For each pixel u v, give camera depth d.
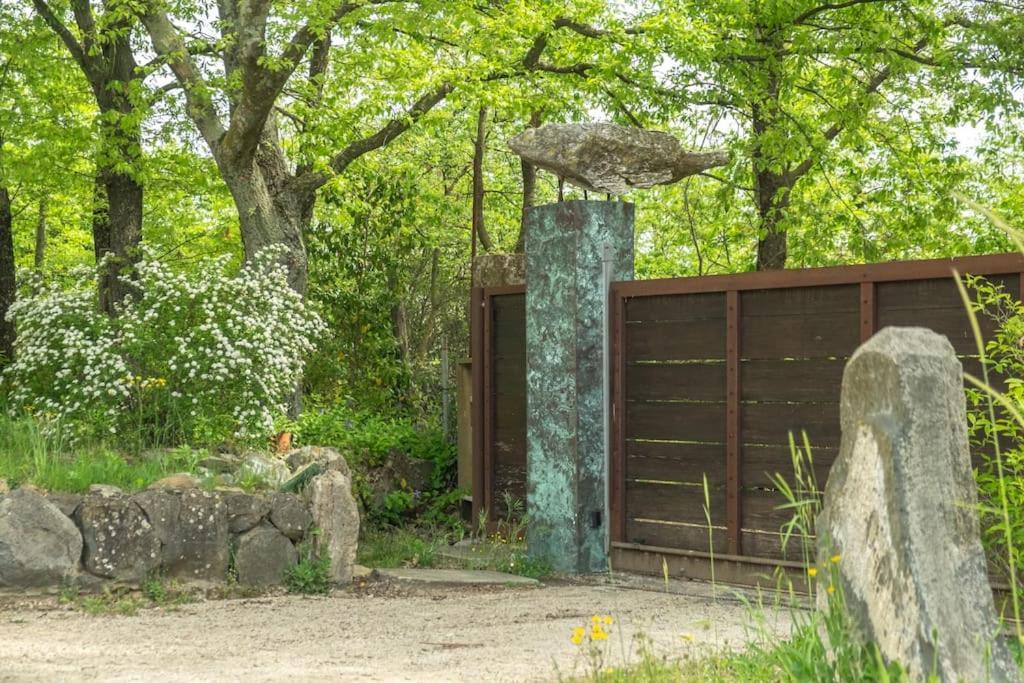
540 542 9.88
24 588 7.81
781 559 8.54
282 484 9.10
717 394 9.04
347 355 18.39
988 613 3.49
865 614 3.52
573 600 8.27
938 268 7.57
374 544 10.84
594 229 9.75
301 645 6.38
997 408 7.12
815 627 3.68
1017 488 6.30
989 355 7.24
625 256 9.95
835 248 21.92
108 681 5.17
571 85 17.75
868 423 3.56
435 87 15.42
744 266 27.47
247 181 14.55
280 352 11.05
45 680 5.18
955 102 17.84
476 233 21.36
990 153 20.23
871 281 7.95
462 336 26.59
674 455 9.34
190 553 8.38
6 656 5.88
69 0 15.71
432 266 26.20
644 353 9.58
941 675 3.25
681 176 10.20
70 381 10.64
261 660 5.86
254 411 10.62
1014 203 21.38
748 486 8.80
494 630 6.94
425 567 10.02
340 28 14.70
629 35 16.70
